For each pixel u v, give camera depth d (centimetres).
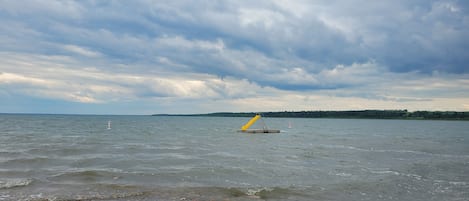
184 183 1850
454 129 11275
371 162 2755
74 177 1917
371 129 10438
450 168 2469
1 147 3450
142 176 2005
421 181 1986
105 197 1512
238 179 1983
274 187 1759
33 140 4466
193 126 11400
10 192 1562
